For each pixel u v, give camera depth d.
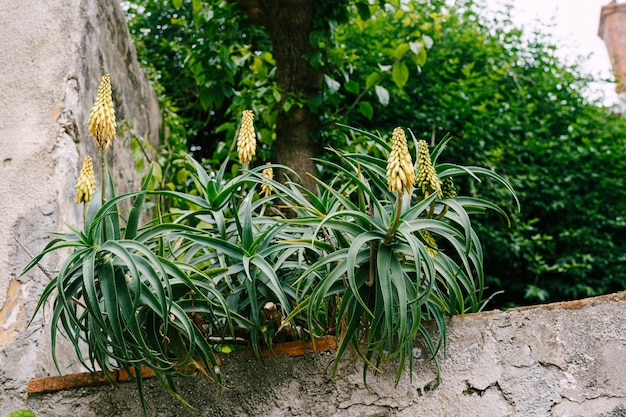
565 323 1.98
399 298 1.74
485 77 6.26
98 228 1.90
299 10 3.94
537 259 5.75
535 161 6.54
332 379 1.99
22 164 2.76
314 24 3.95
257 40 6.19
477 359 1.99
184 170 4.29
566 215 6.35
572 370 1.93
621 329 1.94
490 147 6.23
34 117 2.88
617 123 7.02
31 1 3.14
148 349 1.84
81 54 3.12
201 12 4.18
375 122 6.05
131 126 4.07
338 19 4.05
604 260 6.02
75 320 1.84
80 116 2.99
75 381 2.16
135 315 1.80
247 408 2.04
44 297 1.90
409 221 1.83
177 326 1.91
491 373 1.96
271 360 2.08
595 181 6.55
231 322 1.95
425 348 2.02
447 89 6.26
